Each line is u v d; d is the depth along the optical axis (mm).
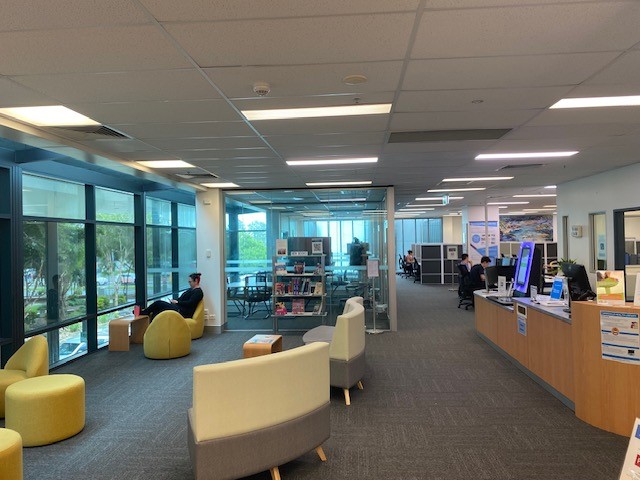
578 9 2137
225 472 2750
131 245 8211
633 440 1792
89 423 4070
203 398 2723
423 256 16562
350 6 2076
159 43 2426
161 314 6426
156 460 3342
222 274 8594
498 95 3395
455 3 2062
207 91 3189
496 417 3994
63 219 6320
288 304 8367
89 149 4879
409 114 3838
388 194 8469
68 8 2045
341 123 4074
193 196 10469
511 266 7523
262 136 4492
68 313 6516
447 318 9328
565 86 3223
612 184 7461
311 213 8672
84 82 2967
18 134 4039
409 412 4176
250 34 2344
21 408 3582
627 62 2799
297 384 3039
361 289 8500
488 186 9406
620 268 7430
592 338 3725
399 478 2990
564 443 3434
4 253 5320
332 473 3076
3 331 5316
